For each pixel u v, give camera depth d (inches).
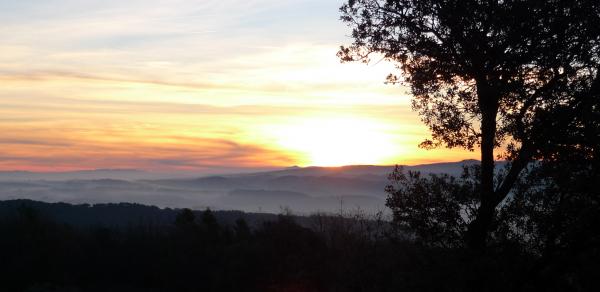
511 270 454.0
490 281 452.1
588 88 465.7
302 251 982.4
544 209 457.7
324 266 901.8
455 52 505.4
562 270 462.0
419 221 489.4
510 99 480.1
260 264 983.0
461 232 480.7
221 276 974.4
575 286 478.6
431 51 511.2
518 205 456.1
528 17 467.5
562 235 451.8
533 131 470.9
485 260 449.1
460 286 458.3
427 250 488.4
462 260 466.9
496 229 466.0
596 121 454.6
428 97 526.9
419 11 519.8
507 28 472.4
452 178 491.5
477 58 487.8
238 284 972.6
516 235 461.1
